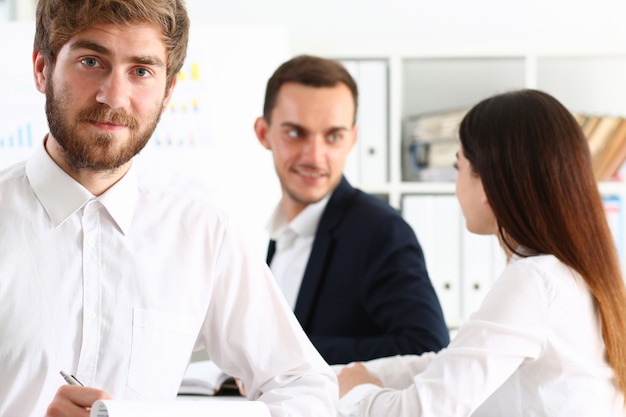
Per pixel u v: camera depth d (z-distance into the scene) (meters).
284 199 2.44
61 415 1.15
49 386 1.33
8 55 3.25
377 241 2.26
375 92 3.61
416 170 3.67
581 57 3.70
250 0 3.85
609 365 1.63
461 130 1.78
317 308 2.30
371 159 3.62
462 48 3.62
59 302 1.35
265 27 3.49
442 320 2.22
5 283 1.33
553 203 1.64
